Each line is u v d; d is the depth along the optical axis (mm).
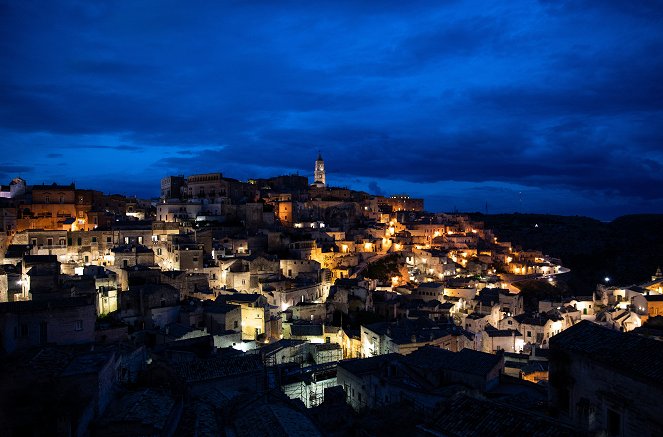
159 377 51656
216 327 87562
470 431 27656
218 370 53219
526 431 26109
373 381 57000
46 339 53719
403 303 130625
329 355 83125
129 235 122688
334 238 182875
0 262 102875
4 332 50500
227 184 190875
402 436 42406
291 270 137375
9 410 35500
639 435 29719
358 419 48188
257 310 91062
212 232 147125
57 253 112500
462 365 55750
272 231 162500
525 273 197750
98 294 86875
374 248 184875
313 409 51438
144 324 86375
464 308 131375
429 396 49125
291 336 98500
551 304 133000
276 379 62469
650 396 29125
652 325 91188
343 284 127938
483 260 199500
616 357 31984
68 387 37625
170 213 164625
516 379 55781
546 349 94688
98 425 36969
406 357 60969
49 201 134375
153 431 36000
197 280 106562
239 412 42594
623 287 135000
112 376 44531
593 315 129625
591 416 32969
